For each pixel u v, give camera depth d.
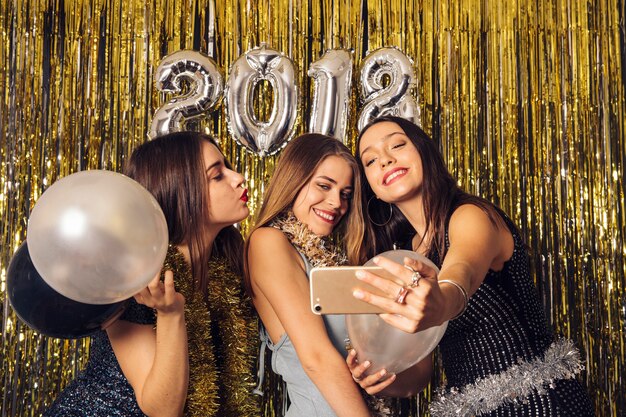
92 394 1.63
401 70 2.80
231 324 1.86
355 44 3.01
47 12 2.94
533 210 2.97
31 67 2.91
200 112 2.81
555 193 2.98
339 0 3.03
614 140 3.00
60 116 2.90
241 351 1.87
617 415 2.90
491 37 3.04
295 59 2.99
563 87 3.03
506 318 1.75
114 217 1.32
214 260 1.93
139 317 1.60
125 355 1.60
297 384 1.91
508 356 1.74
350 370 1.72
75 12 2.96
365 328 1.56
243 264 1.97
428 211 1.91
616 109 3.02
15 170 2.86
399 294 1.07
